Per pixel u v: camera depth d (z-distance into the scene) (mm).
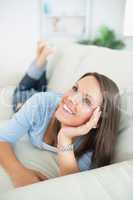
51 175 718
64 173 680
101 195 483
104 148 700
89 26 2328
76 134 696
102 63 872
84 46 1025
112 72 818
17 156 751
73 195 476
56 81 1009
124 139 708
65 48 1082
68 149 697
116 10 2176
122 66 820
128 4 1233
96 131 705
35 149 798
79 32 2348
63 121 719
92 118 689
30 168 716
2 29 2209
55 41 1190
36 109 790
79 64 951
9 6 2182
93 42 2199
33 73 1063
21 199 461
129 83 770
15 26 2232
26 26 2262
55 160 763
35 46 2281
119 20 2164
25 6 2221
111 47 2152
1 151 722
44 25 2312
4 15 2191
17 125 779
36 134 790
